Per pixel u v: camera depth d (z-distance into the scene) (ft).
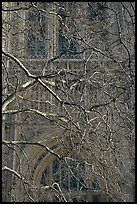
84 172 63.82
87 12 76.74
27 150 81.66
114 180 53.42
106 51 67.31
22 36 81.97
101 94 63.05
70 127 49.01
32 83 47.96
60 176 79.25
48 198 62.64
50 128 83.41
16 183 74.18
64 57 87.15
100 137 57.16
